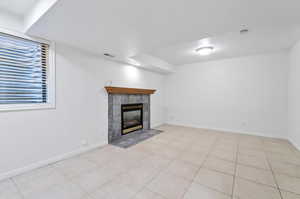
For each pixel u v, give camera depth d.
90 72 2.84
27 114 2.01
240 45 3.10
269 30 2.37
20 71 1.97
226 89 4.30
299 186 1.68
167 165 2.21
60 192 1.59
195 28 1.86
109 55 3.02
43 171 2.02
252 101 3.93
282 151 2.74
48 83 2.22
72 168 2.11
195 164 2.24
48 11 1.45
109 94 3.26
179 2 1.32
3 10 1.80
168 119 5.51
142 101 4.41
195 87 4.86
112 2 1.31
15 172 1.90
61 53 2.36
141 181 1.79
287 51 3.46
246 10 1.45
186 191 1.61
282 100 3.56
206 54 3.58
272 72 3.66
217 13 1.51
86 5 1.35
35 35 2.04
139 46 2.51
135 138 3.61
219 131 4.33
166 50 3.43
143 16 1.57
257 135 3.87
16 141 1.91
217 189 1.64
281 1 1.29
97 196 1.53
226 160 2.38
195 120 4.91
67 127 2.46
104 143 3.14
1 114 1.79
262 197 1.51
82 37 2.12
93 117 2.91
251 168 2.11
